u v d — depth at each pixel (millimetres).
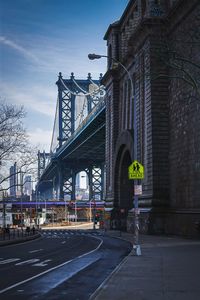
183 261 23344
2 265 23469
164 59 33344
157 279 16469
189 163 51969
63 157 183125
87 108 170750
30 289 15727
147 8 64188
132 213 71938
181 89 54875
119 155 83500
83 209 184750
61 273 20047
